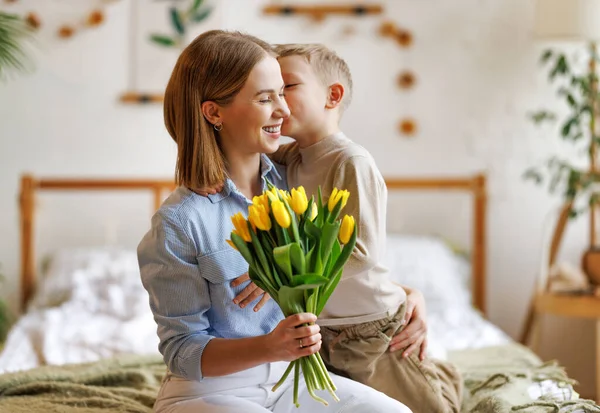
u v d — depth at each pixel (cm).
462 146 371
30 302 334
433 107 370
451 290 316
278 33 367
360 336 158
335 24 368
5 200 368
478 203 352
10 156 367
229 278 148
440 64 369
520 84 367
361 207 151
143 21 365
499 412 166
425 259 329
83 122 368
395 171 372
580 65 362
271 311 155
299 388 153
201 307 148
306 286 127
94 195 371
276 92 148
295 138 164
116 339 253
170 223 146
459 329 282
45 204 368
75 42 364
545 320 371
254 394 150
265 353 133
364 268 147
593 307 288
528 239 372
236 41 148
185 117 148
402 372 161
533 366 219
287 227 128
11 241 368
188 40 365
